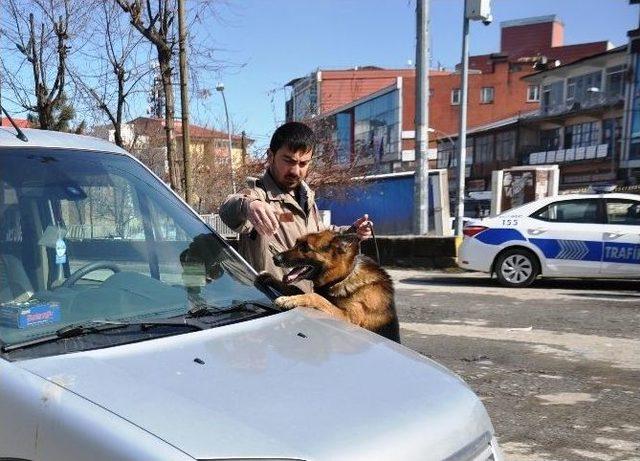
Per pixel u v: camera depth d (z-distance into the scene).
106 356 2.04
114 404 1.74
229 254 3.12
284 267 3.43
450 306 9.07
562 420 4.60
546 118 50.00
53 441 1.70
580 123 48.12
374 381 2.05
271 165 3.61
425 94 14.27
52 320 2.31
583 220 10.48
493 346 6.70
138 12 8.88
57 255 2.70
